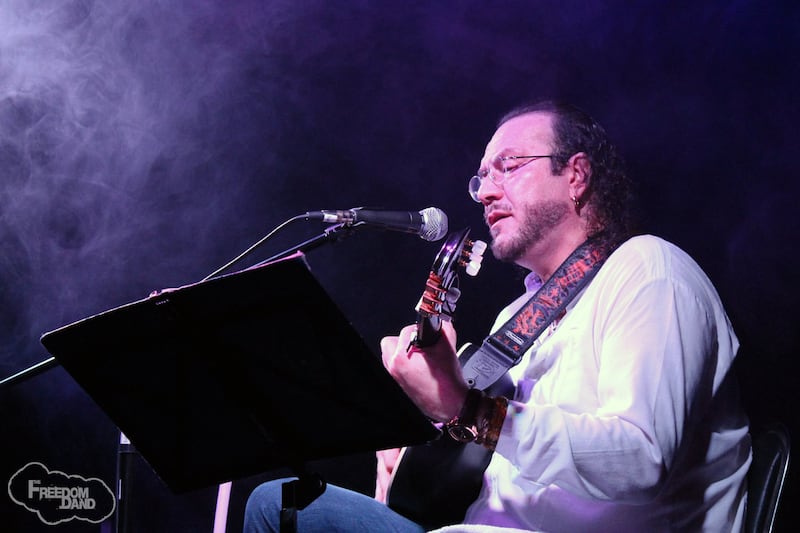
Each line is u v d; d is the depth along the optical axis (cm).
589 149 384
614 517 316
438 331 313
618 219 380
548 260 387
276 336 278
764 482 325
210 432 314
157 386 305
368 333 701
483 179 393
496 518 339
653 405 297
